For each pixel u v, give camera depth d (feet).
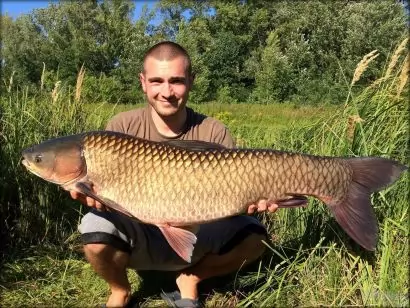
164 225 3.10
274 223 4.65
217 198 3.08
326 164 3.18
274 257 4.20
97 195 3.12
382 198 3.93
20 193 5.06
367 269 3.65
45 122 5.66
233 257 3.71
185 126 3.79
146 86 3.67
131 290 3.97
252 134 6.93
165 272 4.21
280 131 6.04
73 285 4.14
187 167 3.06
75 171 3.13
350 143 4.22
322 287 3.72
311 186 3.17
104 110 6.53
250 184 3.09
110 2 21.54
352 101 4.57
